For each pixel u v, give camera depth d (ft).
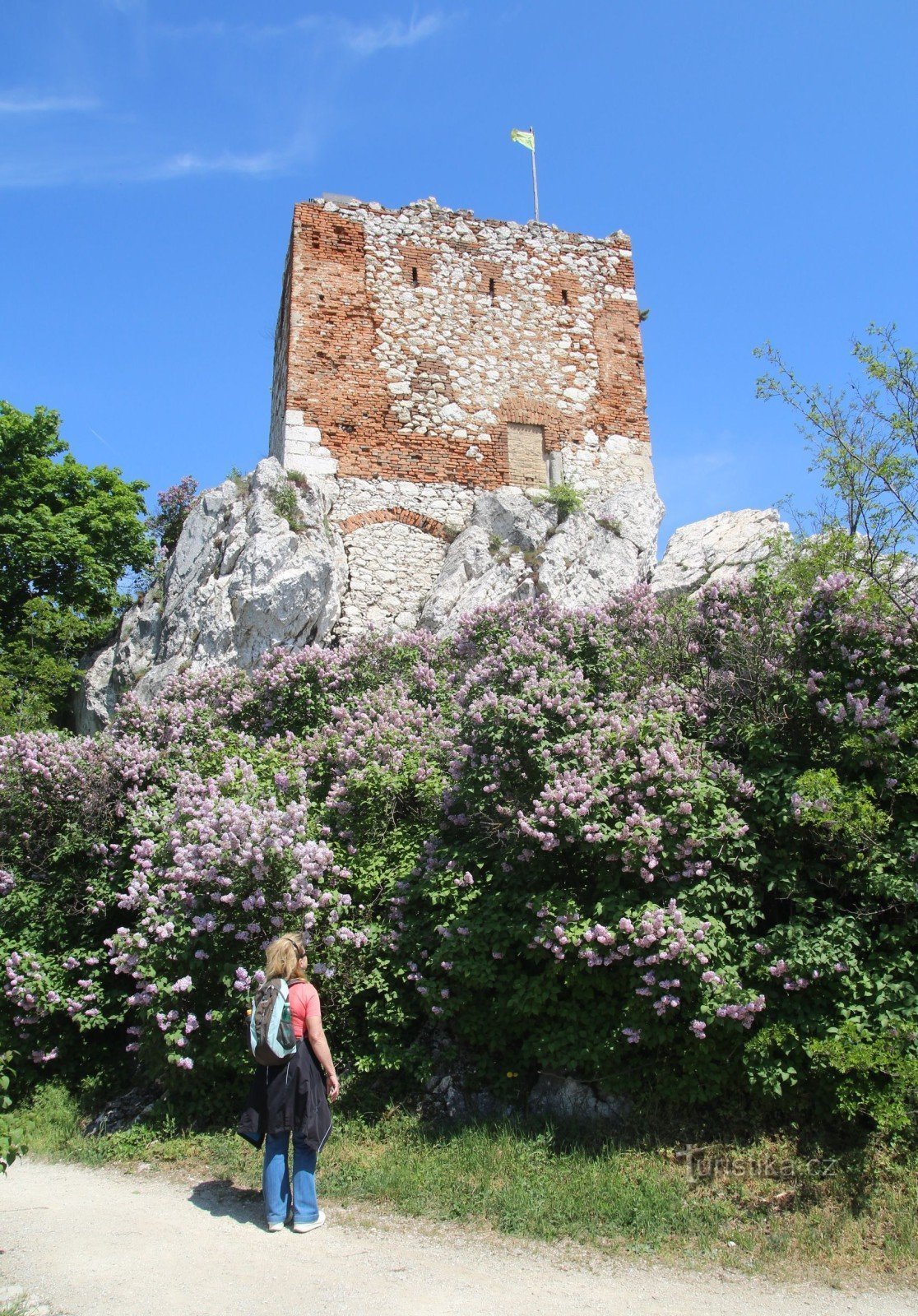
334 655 38.24
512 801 24.17
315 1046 18.95
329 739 30.60
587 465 62.69
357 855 26.99
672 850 21.94
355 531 57.41
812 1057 20.27
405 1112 23.76
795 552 32.42
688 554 55.77
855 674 24.64
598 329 65.41
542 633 30.04
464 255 64.13
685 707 26.84
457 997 24.00
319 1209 19.60
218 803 26.43
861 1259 17.57
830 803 21.53
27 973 28.48
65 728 56.03
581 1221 18.72
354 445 59.21
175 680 39.14
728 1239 18.28
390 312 61.82
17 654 58.13
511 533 57.16
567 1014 22.53
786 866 22.84
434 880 25.05
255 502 54.65
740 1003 20.61
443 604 54.08
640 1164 20.57
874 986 21.04
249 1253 17.29
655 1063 22.09
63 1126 26.13
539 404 62.80
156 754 32.30
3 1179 22.22
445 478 60.08
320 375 59.72
